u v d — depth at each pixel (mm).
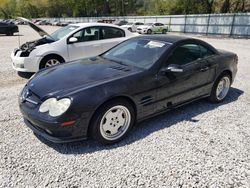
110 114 3043
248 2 33125
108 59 3961
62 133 2770
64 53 6242
